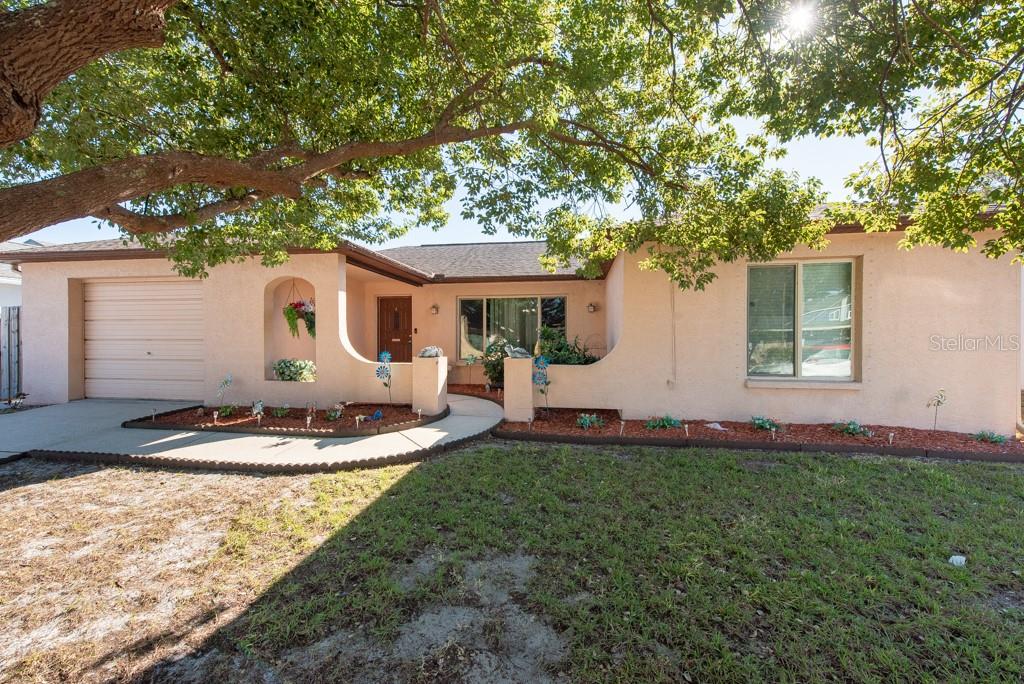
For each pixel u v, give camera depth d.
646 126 6.22
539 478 4.84
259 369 8.88
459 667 2.20
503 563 3.15
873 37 4.10
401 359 13.01
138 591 2.89
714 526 3.66
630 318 7.72
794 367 7.33
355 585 2.90
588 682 2.10
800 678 2.12
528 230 6.71
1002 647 2.31
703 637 2.37
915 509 3.99
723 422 7.34
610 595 2.75
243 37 4.61
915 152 5.07
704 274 6.27
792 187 5.75
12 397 10.03
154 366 9.96
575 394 7.94
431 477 4.91
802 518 3.81
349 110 5.43
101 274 9.71
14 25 2.63
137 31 2.96
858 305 7.02
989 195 4.91
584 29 4.90
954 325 6.62
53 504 4.31
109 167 3.38
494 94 5.04
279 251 7.52
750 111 5.18
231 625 2.54
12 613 2.68
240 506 4.23
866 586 2.83
